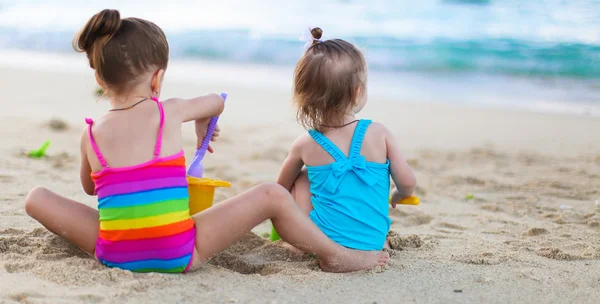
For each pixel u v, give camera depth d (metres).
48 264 2.79
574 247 3.62
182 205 2.81
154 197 2.73
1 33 14.12
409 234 3.87
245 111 8.49
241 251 3.41
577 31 12.30
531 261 3.30
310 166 3.24
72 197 4.29
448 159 6.45
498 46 12.06
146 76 2.87
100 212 2.81
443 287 2.82
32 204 2.87
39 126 6.64
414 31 13.04
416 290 2.77
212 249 2.86
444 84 10.63
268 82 10.73
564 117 8.69
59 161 5.34
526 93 10.10
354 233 3.15
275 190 2.89
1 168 4.88
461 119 8.50
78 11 15.50
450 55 11.84
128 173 2.74
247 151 6.35
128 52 2.80
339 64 3.11
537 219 4.41
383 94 9.96
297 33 13.48
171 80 10.54
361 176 3.15
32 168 5.00
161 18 14.60
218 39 13.27
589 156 6.64
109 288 2.55
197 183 3.11
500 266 3.19
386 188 3.27
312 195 3.32
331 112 3.18
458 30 12.93
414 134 7.57
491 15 13.42
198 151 3.25
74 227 2.85
